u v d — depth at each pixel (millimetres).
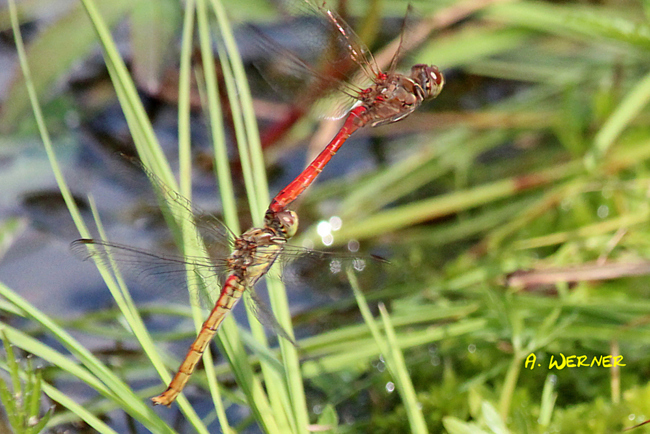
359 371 1304
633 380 1292
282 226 1281
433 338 1296
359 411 1299
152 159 1282
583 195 1346
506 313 1291
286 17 1362
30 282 1326
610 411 1278
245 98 1287
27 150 1362
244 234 1277
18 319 1315
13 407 1257
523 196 1358
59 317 1316
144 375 1306
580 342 1299
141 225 1344
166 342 1315
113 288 1268
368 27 1347
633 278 1318
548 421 1275
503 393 1278
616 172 1346
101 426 1261
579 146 1352
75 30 1354
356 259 1275
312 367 1290
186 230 1276
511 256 1332
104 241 1270
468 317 1308
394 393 1299
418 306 1314
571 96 1359
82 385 1301
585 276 1310
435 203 1349
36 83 1356
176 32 1355
